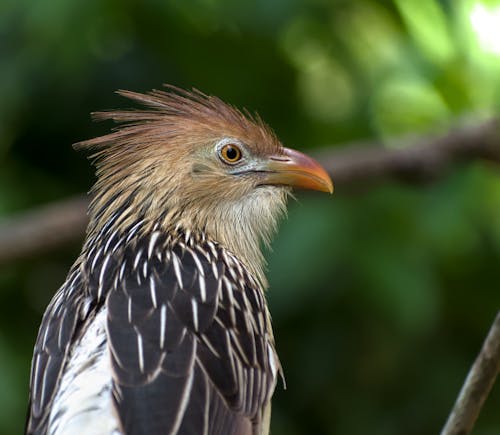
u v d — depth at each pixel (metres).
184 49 13.83
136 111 9.88
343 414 13.57
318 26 13.75
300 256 12.74
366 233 13.21
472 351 13.78
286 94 13.95
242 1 13.22
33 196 13.63
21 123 13.68
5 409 12.26
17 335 13.35
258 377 8.70
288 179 9.96
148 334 8.34
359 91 13.91
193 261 9.02
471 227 13.54
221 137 9.78
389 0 13.73
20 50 13.09
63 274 14.16
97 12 12.80
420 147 13.73
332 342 13.50
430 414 13.59
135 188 9.48
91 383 7.97
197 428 7.98
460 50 14.03
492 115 14.22
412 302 12.98
